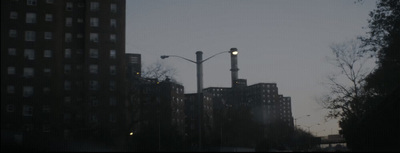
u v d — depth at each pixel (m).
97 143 50.97
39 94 60.12
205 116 96.19
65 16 67.44
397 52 49.72
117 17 69.19
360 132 51.84
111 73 67.00
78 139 51.75
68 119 61.69
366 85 57.75
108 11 68.88
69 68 65.75
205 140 64.69
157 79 59.19
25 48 60.84
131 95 58.69
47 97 60.25
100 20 68.06
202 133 68.12
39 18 62.34
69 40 66.81
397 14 47.16
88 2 68.00
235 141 78.50
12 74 59.53
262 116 90.31
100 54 67.00
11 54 60.06
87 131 54.22
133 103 57.91
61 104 61.62
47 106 60.69
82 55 66.81
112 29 68.50
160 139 52.28
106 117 64.44
